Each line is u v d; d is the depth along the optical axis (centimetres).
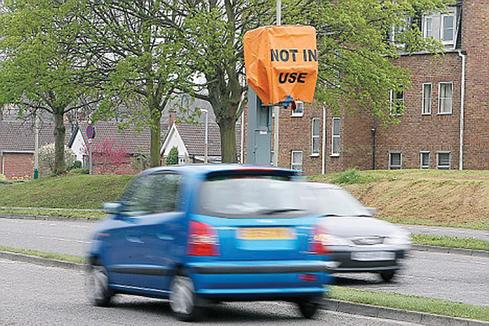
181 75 8456
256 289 2527
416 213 8169
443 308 2755
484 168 11038
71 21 9106
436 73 11375
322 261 2600
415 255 5262
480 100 11094
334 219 3781
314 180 9712
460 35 11344
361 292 3162
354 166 11862
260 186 2619
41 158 17175
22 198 11194
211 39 8206
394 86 8825
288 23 8462
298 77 4669
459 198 8125
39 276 3928
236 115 9188
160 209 2703
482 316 2619
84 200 10569
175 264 2570
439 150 11344
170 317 2727
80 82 9288
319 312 2817
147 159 15350
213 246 2498
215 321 2658
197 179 2591
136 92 9400
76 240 6009
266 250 2539
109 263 2922
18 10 9656
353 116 11850
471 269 4391
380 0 9238
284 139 12719
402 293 3350
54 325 2570
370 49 8962
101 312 2848
